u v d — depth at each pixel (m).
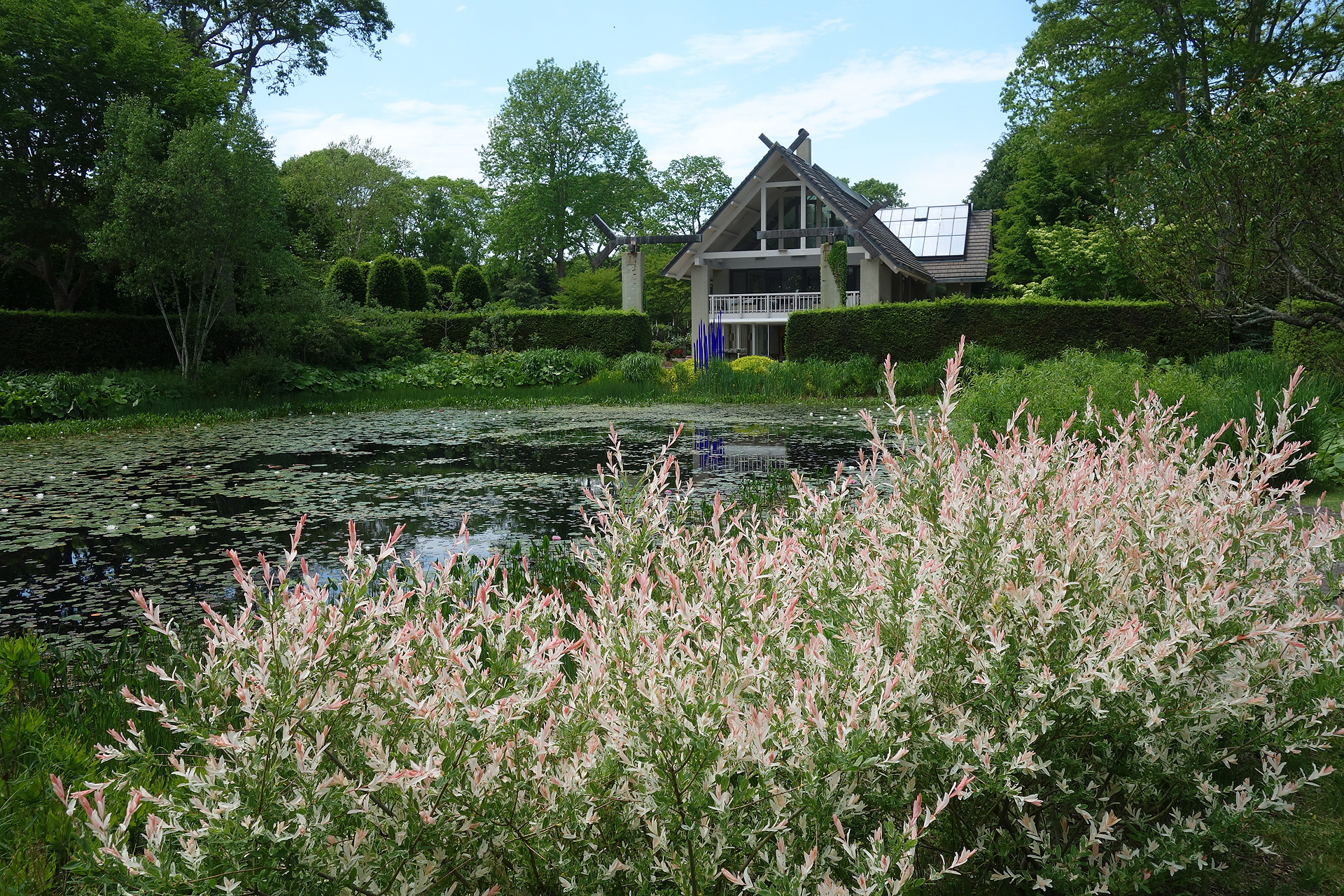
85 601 5.48
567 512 7.88
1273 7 22.73
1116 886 2.05
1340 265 9.87
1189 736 2.19
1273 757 2.18
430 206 63.97
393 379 23.80
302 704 1.64
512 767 1.80
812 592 2.57
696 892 1.65
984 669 2.08
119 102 21.62
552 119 49.09
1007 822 2.25
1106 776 2.23
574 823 1.73
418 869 1.69
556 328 28.27
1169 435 3.30
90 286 25.14
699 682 1.85
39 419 16.33
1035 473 2.55
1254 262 10.05
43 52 21.48
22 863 2.37
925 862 2.23
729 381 21.83
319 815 1.57
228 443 13.12
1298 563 2.74
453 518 7.69
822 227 30.69
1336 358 12.20
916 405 17.83
